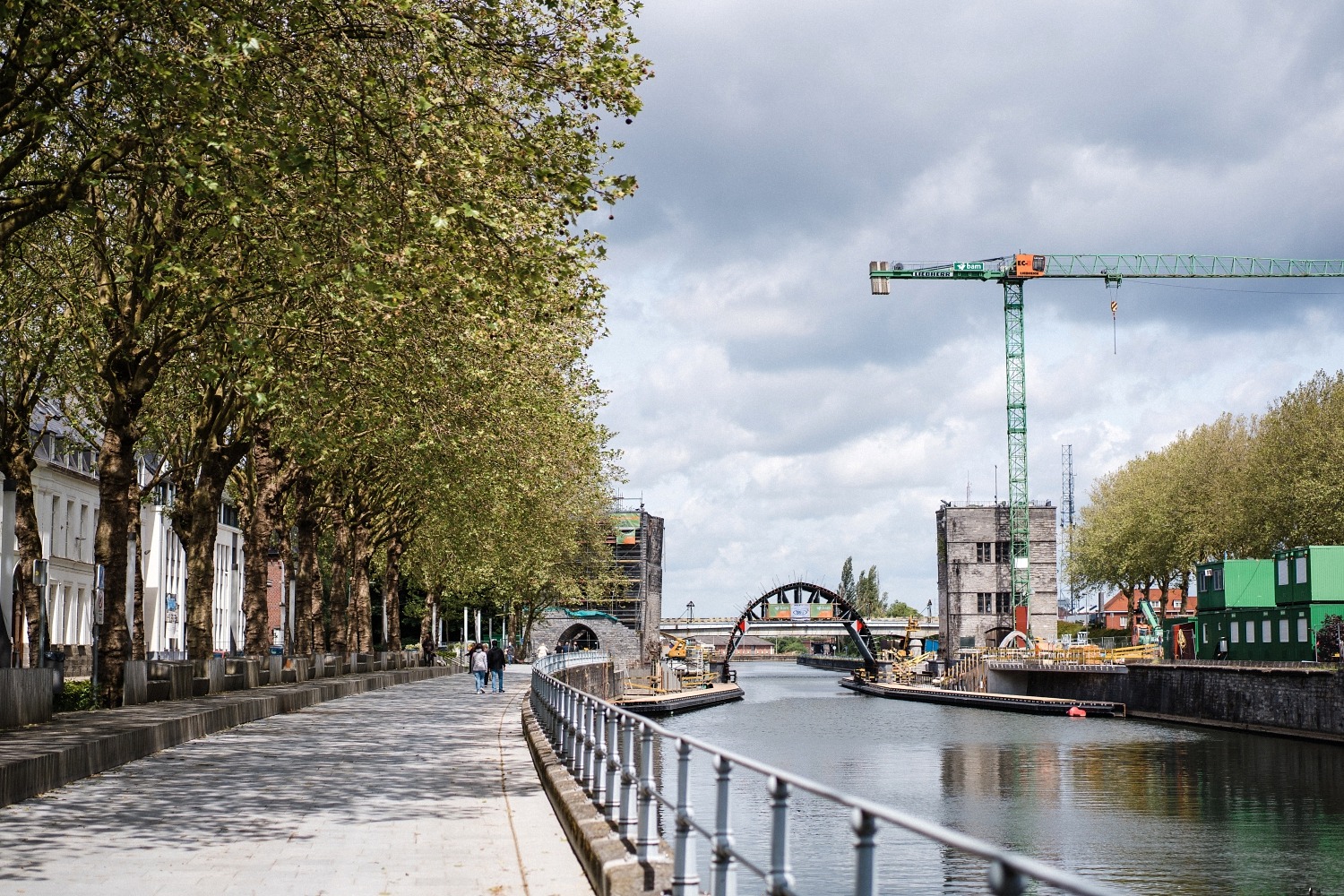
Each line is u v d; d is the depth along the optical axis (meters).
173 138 19.39
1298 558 70.06
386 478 50.69
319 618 61.38
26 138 20.83
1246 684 66.88
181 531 42.00
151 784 19.17
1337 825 35.78
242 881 12.02
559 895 11.64
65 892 11.38
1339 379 80.44
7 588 27.42
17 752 18.33
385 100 19.95
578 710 17.95
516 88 22.59
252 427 35.69
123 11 19.00
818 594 147.62
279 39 19.56
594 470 59.34
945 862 23.14
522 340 34.28
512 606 97.06
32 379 33.53
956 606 146.38
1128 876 28.66
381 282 20.08
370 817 16.20
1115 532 105.88
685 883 9.35
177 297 26.77
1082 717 85.12
